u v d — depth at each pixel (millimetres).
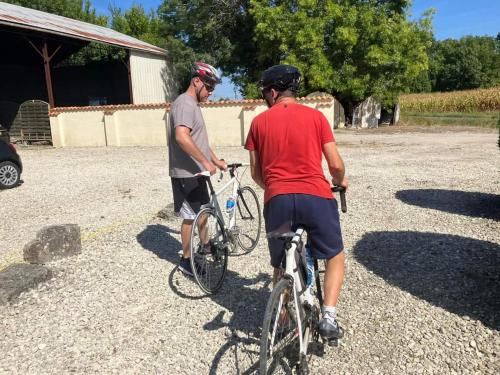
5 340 3262
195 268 3779
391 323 3320
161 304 3752
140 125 17578
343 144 15852
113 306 3734
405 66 23859
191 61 25969
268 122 2738
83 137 18266
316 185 2637
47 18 21344
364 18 22531
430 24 24922
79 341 3227
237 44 26719
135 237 5520
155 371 2873
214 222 4023
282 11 23547
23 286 3963
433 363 2842
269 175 2719
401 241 5012
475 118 29906
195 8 26688
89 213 6844
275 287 2389
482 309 3420
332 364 2867
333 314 2676
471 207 6332
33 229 6109
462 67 71062
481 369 2760
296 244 2486
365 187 7945
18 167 9172
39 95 26500
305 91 24203
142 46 23719
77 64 27453
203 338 3229
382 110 26703
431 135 19000
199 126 3959
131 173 10539
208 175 3809
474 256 4465
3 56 23906
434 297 3666
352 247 4891
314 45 22594
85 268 4539
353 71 23188
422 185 8023
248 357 2990
